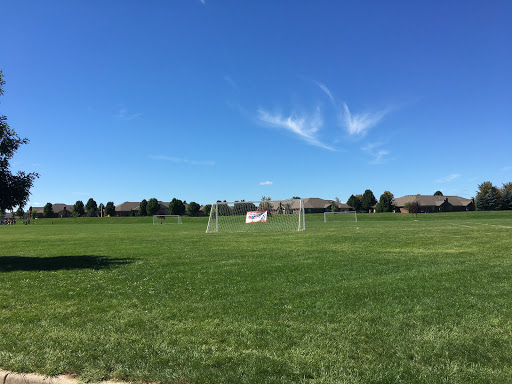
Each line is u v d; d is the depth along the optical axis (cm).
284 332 502
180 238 2395
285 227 3584
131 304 673
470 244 1697
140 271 1038
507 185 9450
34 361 418
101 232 3631
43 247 1892
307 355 422
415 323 531
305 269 1017
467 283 797
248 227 3700
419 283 803
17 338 494
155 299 709
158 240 2227
